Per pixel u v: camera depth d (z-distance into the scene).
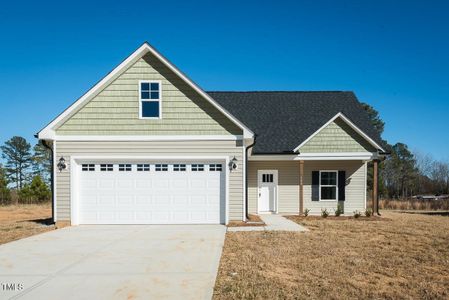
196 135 13.87
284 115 21.09
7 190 32.59
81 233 11.88
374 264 7.84
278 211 19.30
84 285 6.46
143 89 13.96
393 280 6.79
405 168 46.34
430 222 15.32
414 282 6.65
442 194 42.38
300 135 19.05
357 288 6.29
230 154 13.85
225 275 7.03
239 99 22.59
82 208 13.92
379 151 18.14
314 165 19.48
